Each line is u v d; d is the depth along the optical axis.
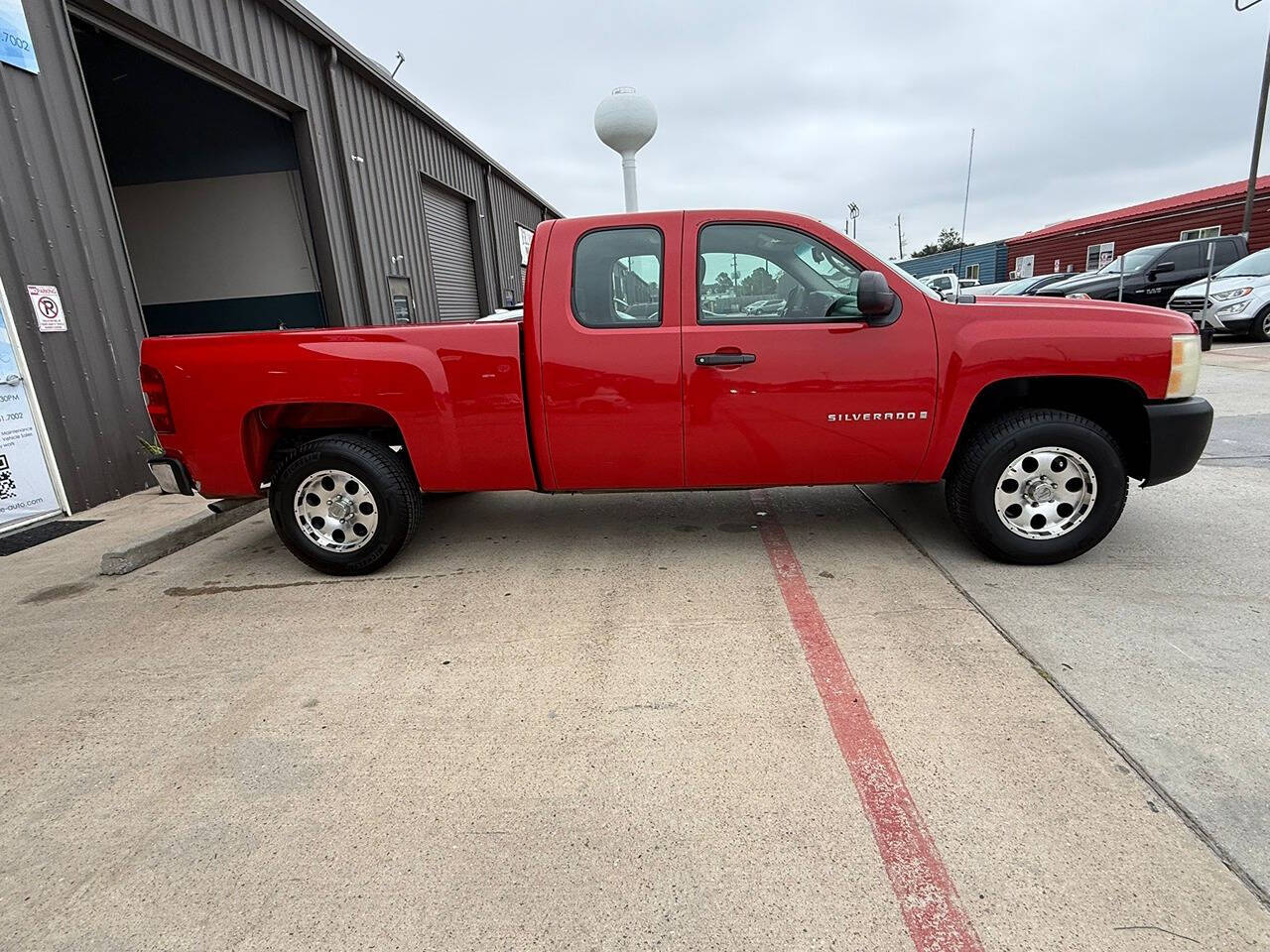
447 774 2.29
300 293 10.81
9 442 5.21
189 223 10.63
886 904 1.73
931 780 2.14
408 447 3.75
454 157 15.05
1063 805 2.01
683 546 4.21
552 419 3.67
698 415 3.60
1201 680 2.58
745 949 1.63
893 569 3.71
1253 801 1.99
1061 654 2.80
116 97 9.42
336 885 1.87
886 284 3.28
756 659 2.88
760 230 3.59
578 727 2.50
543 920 1.73
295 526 3.95
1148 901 1.70
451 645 3.15
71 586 4.11
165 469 3.89
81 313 5.82
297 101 9.20
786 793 2.12
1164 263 13.95
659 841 1.97
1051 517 3.61
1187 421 3.43
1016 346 3.40
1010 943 1.61
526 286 3.64
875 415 3.54
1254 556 3.66
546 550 4.27
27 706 2.83
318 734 2.54
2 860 2.03
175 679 2.98
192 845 2.04
